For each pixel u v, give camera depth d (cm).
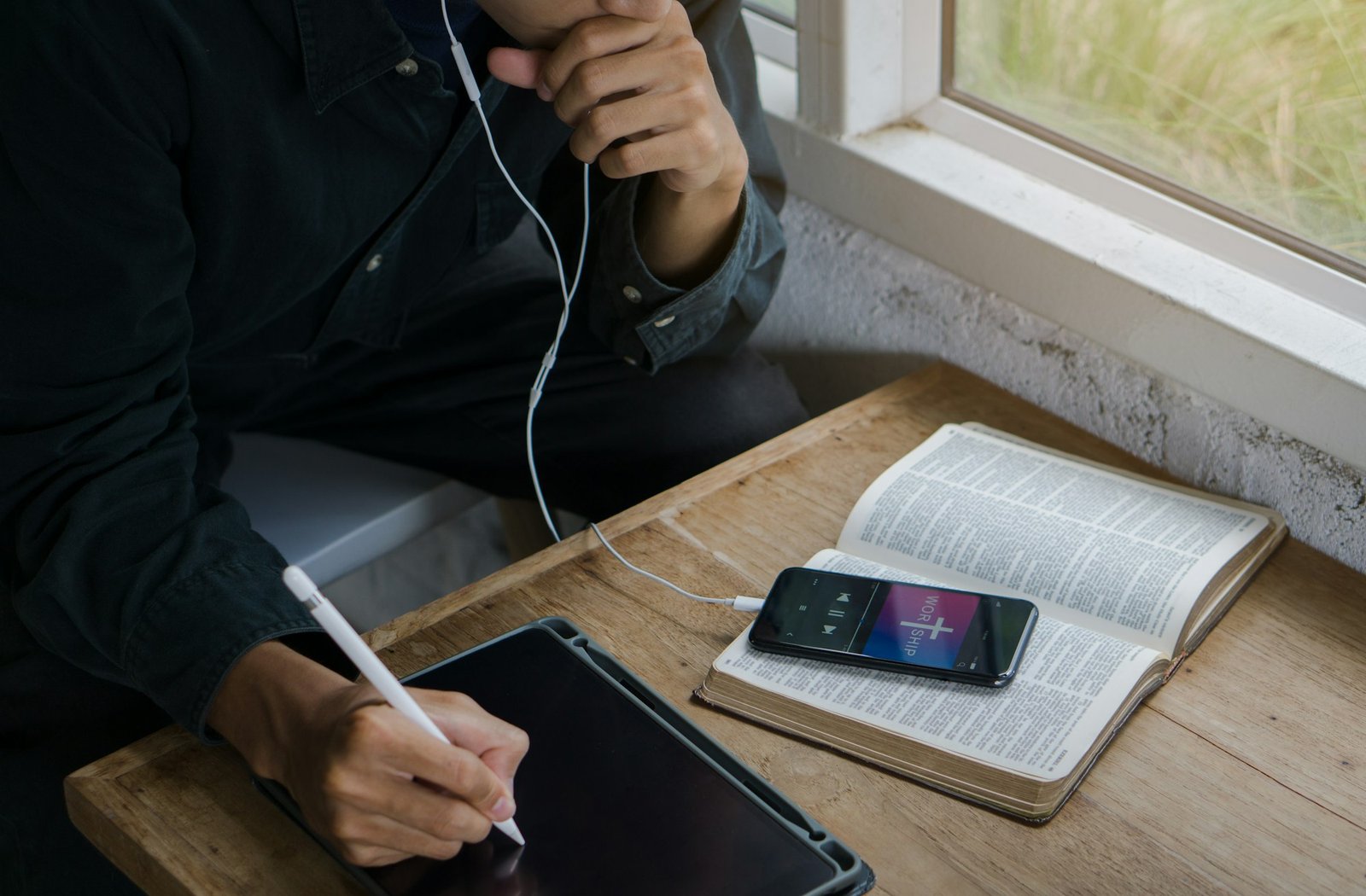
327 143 89
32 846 95
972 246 110
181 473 83
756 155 111
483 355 126
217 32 79
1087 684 75
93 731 94
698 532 93
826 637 78
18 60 73
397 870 67
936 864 68
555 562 90
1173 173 103
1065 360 107
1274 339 92
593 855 67
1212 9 95
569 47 82
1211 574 83
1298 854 68
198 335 99
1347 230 93
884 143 118
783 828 68
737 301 110
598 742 74
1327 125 92
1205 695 79
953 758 71
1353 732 76
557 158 115
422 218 104
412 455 128
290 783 69
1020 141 112
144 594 77
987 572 86
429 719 67
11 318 77
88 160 75
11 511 81
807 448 103
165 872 69
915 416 107
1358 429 88
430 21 87
